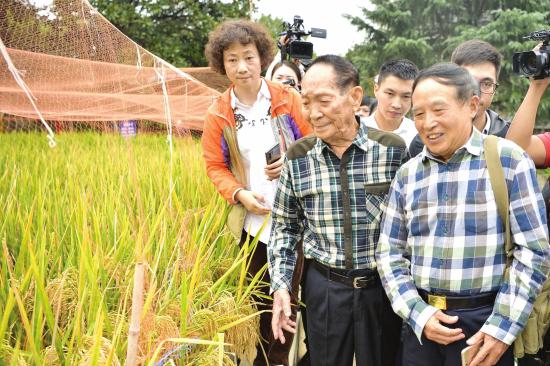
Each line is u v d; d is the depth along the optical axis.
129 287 2.61
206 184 4.59
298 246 3.54
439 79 2.27
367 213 2.73
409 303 2.40
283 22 5.38
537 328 2.50
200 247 3.08
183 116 6.21
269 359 3.67
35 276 2.21
